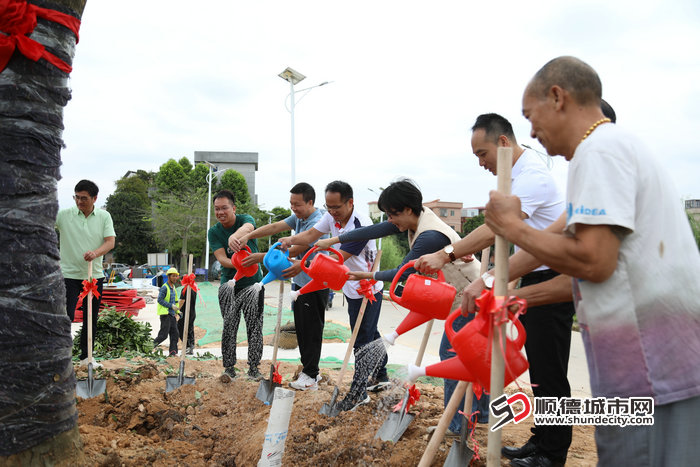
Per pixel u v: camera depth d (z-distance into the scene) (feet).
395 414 12.41
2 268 8.93
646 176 6.10
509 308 7.16
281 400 10.90
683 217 6.33
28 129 9.17
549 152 7.07
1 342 8.87
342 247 15.43
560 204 10.62
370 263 16.08
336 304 67.26
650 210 6.08
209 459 13.12
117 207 175.32
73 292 21.63
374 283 14.14
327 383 18.31
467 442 10.49
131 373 18.51
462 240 10.14
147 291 83.30
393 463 11.19
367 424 13.24
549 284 8.68
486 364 7.55
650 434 6.05
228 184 174.50
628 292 6.07
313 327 16.89
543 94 6.77
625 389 6.07
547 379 10.22
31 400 9.08
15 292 9.00
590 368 6.50
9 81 9.03
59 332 9.58
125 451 12.05
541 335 10.14
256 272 18.35
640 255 6.04
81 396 15.87
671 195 6.22
